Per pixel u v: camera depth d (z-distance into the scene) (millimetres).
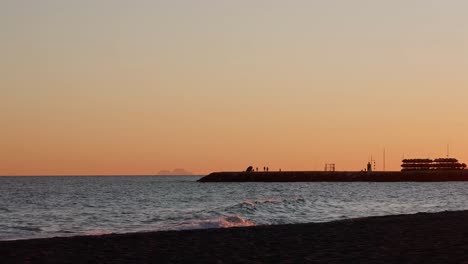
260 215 44219
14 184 194000
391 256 16219
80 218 47969
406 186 157125
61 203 74438
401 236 21547
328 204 63500
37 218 48188
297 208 53094
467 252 16609
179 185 178875
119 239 22234
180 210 58625
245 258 16672
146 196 98250
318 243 19938
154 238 22531
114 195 102938
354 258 16047
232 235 23438
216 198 90000
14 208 63188
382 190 124875
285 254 17281
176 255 17500
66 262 16344
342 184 182500
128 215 51156
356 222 29797
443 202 73438
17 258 17109
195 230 26312
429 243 18953
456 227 24844
